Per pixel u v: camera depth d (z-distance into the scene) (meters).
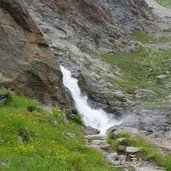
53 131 20.38
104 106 44.84
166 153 23.27
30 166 14.36
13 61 29.70
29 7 66.81
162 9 149.00
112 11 103.31
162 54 81.06
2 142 16.41
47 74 32.00
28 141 17.73
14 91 28.25
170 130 37.03
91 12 84.38
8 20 31.69
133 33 99.25
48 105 30.80
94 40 76.81
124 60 72.50
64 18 73.50
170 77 62.19
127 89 52.97
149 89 55.12
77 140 21.75
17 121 18.58
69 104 34.19
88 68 54.25
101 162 18.69
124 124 40.09
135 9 114.12
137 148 21.73
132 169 19.20
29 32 33.16
